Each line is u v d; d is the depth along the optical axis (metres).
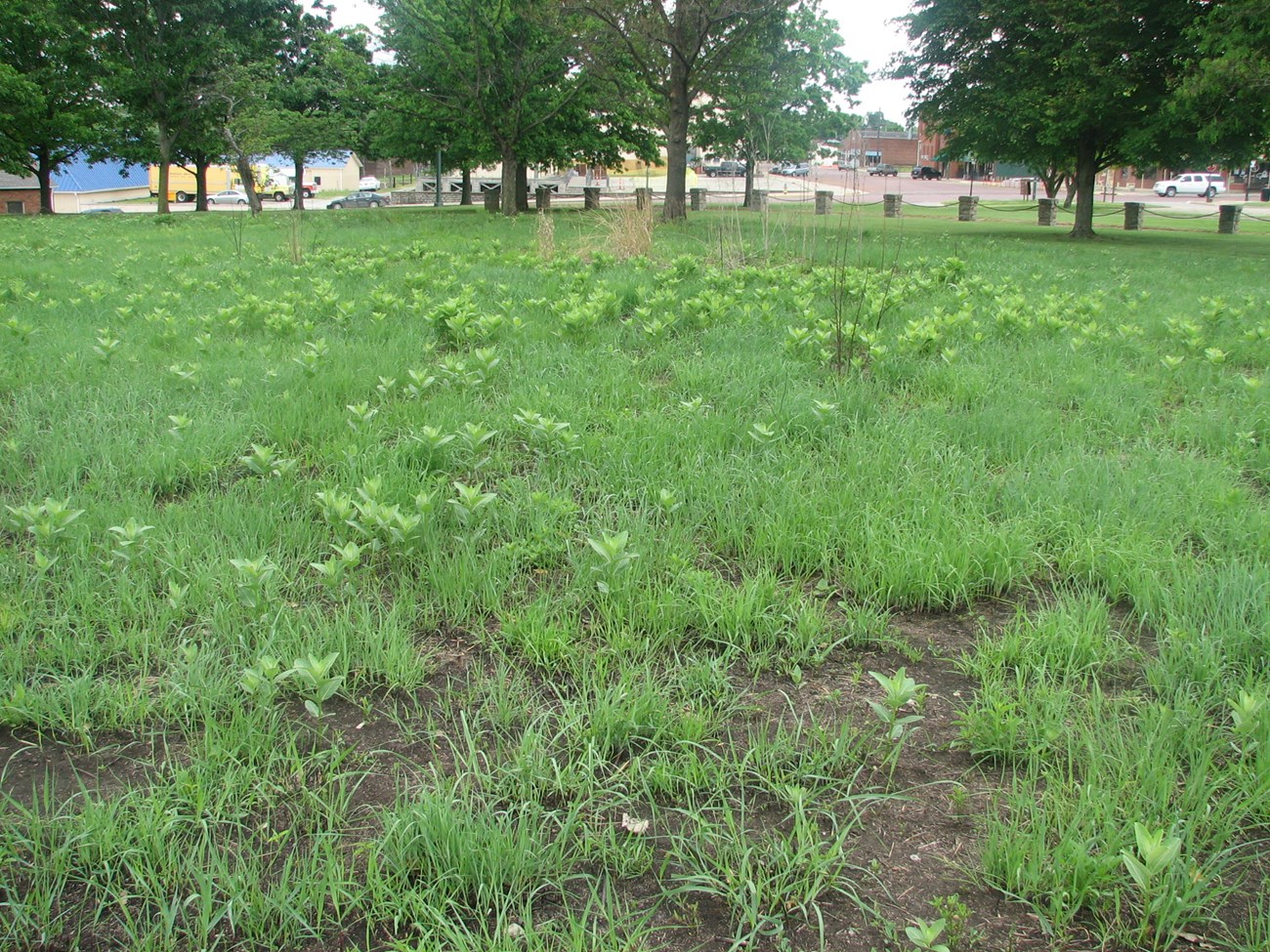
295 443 5.10
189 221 27.03
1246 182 56.47
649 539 3.83
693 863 2.25
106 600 3.33
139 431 5.10
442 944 2.01
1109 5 19.72
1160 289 11.80
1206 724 2.71
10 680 2.89
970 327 8.02
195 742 2.66
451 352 7.36
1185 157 22.14
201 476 4.59
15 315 8.20
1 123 33.25
